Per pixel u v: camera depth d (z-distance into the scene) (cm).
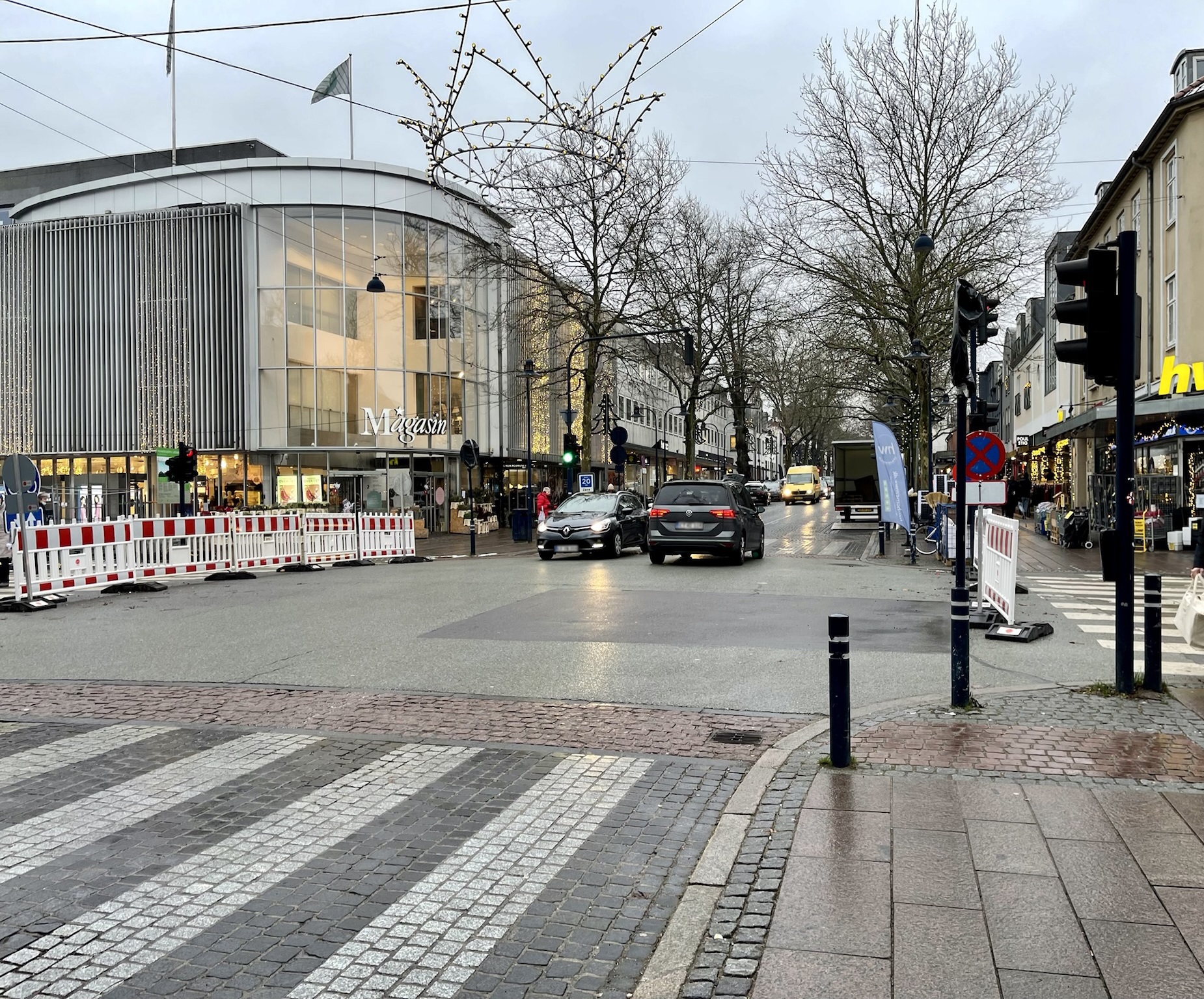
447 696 749
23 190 4719
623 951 342
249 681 814
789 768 536
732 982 310
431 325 3666
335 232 3494
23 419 3612
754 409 7475
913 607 1224
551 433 4641
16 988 317
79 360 3566
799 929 343
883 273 2827
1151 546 2130
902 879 381
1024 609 1220
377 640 994
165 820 479
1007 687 747
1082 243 3212
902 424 4219
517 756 589
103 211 3603
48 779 549
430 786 533
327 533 2017
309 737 635
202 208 3459
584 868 416
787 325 3114
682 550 1884
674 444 7400
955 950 324
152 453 3509
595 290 3062
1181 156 2200
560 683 786
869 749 566
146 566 1545
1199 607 730
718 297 3903
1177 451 2198
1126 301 681
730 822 460
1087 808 459
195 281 3469
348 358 3506
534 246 2956
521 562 2084
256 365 3441
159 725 671
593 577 1639
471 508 3512
